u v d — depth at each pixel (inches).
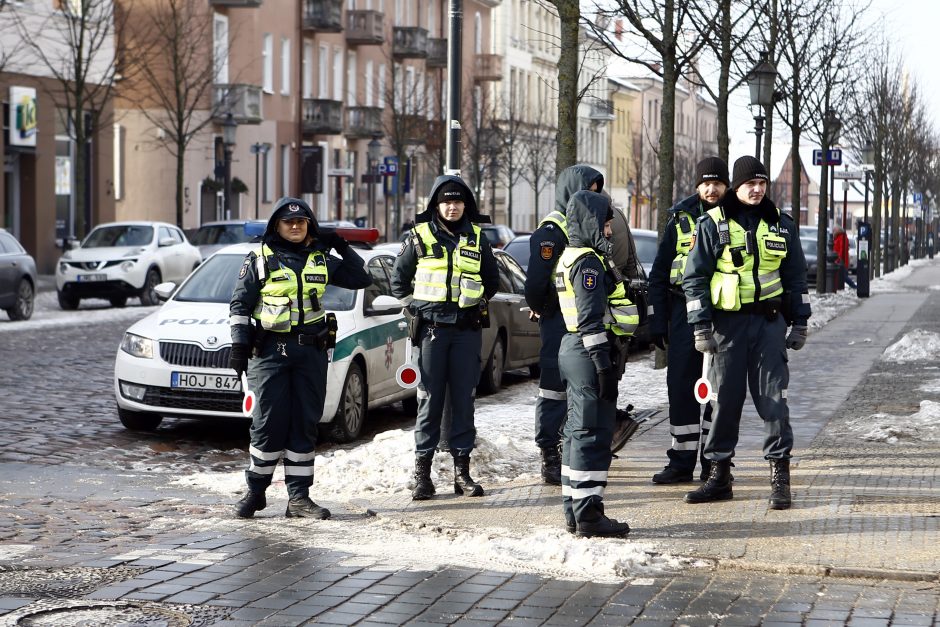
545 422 502.0
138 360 649.0
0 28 1785.2
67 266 1514.5
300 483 456.8
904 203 3405.5
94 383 850.1
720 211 455.5
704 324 451.2
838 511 435.8
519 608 336.2
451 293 481.7
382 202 3304.6
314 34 2923.2
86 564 380.5
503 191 4163.4
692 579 363.9
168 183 2427.4
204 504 483.2
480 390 819.4
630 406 541.6
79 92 1768.0
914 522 418.3
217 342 642.2
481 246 489.4
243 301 454.3
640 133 5054.1
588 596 346.9
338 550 400.8
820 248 1835.6
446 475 508.1
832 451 551.5
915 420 619.8
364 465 515.2
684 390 493.7
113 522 445.4
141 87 2409.0
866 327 1279.5
